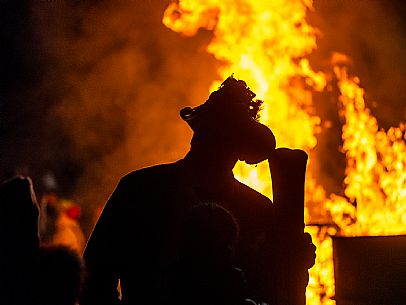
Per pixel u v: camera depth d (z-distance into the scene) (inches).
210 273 145.8
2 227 140.2
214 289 145.7
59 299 133.6
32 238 140.3
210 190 169.2
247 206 169.6
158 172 169.8
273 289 165.6
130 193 168.1
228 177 171.2
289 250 166.4
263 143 169.0
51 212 538.0
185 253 146.8
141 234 166.6
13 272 135.9
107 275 165.9
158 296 157.1
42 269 134.3
